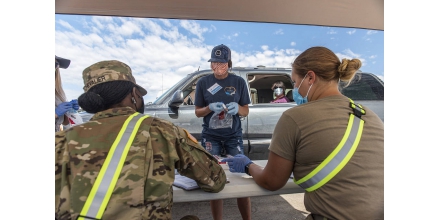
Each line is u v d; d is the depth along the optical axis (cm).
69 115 216
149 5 204
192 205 288
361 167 100
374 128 108
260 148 330
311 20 248
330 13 234
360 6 225
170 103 280
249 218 216
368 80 380
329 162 101
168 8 211
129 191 81
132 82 105
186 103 319
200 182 111
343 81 124
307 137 104
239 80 250
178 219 254
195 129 312
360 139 103
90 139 88
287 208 280
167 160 91
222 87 245
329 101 111
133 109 104
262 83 355
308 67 116
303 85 121
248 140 327
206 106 244
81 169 82
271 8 221
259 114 334
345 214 99
